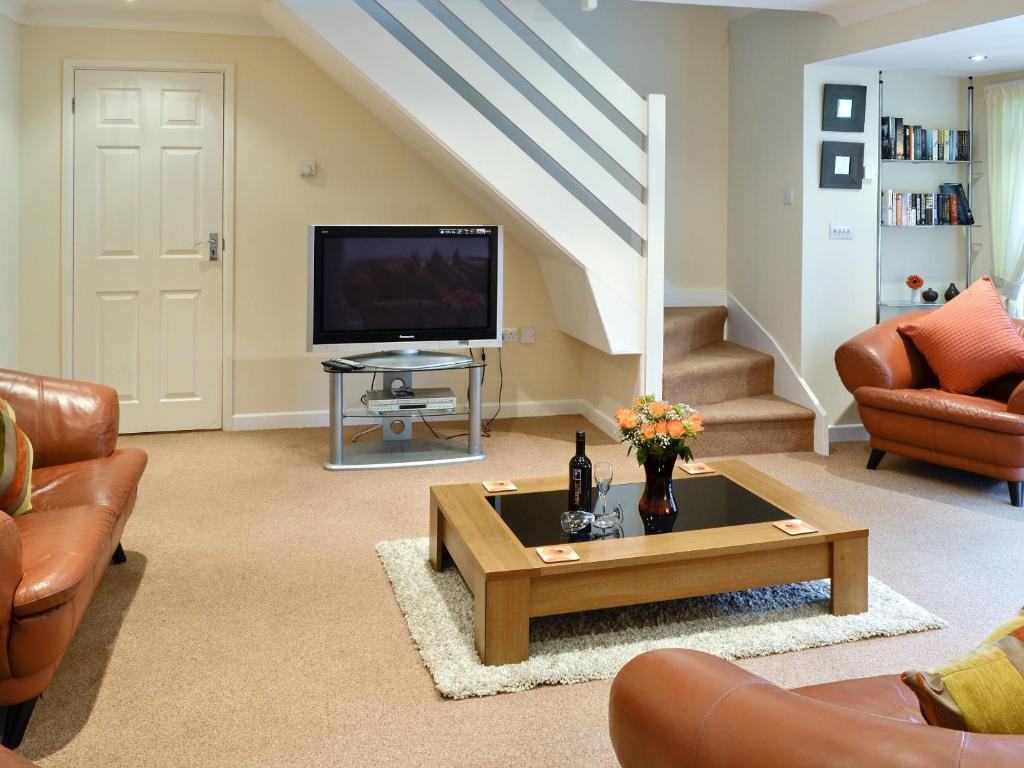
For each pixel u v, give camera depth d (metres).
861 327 5.33
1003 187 5.31
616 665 2.54
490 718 2.30
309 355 5.61
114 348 5.35
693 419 2.90
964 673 1.17
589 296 4.95
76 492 2.82
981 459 4.17
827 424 5.04
